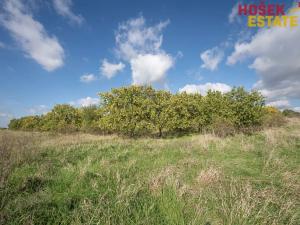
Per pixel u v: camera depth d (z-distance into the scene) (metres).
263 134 14.81
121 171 6.46
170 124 19.56
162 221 3.79
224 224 3.68
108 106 19.69
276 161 7.19
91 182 5.35
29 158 7.96
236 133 16.33
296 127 21.31
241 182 5.60
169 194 4.61
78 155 9.17
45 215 3.79
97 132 23.47
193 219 3.74
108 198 4.52
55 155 9.31
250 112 17.59
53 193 4.71
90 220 3.59
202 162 7.49
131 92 19.69
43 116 34.12
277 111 29.56
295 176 5.91
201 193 4.77
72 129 24.06
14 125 40.66
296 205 4.44
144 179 5.66
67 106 26.72
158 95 20.86
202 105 20.64
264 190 4.96
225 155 8.78
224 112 17.95
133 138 18.45
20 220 3.53
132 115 19.19
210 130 17.97
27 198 4.40
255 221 3.81
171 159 8.21
